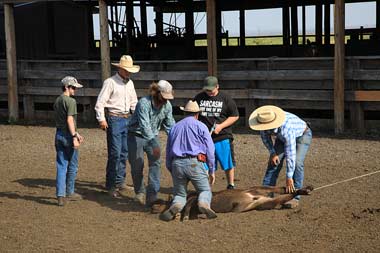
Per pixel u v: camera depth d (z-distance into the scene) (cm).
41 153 1309
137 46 2205
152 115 817
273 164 814
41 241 696
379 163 1107
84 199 905
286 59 1505
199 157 755
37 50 1988
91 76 1730
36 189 982
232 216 780
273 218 764
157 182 830
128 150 846
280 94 1511
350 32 2252
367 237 676
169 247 664
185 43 2148
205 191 768
